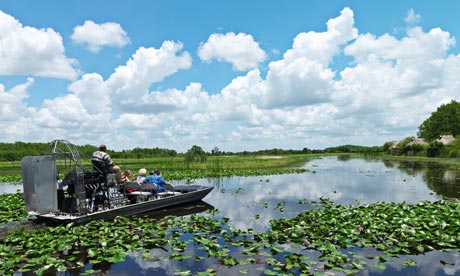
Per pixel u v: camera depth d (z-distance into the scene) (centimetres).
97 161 1063
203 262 676
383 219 956
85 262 688
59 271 639
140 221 1000
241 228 948
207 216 1120
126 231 885
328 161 5222
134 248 753
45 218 1004
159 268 650
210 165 3612
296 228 871
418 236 774
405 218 923
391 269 627
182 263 672
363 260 671
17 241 823
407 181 2052
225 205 1335
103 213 1023
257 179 2375
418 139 6538
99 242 790
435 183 1922
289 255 666
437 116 7912
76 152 1012
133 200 1248
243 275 607
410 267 637
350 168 3375
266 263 662
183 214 1176
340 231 838
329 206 1227
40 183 972
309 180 2253
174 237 849
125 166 3806
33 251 728
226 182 2200
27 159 986
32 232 909
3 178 2741
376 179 2216
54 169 999
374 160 5384
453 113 7769
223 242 808
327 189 1769
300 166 3816
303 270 612
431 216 932
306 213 1099
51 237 820
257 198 1503
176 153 8481
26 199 1009
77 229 887
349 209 1124
